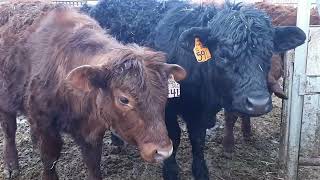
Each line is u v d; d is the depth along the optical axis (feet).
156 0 5.41
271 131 6.24
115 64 3.27
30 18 4.58
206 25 4.39
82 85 3.28
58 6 4.64
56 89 3.88
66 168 5.21
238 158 5.49
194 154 4.73
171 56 4.58
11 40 4.53
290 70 4.68
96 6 5.64
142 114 3.24
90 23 4.27
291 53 4.63
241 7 4.25
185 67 4.44
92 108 3.66
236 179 5.06
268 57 3.99
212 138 5.99
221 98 4.24
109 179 5.02
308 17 4.35
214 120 4.90
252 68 3.89
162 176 5.06
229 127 5.53
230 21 4.05
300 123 4.72
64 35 4.09
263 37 3.97
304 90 4.58
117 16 5.39
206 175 4.76
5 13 4.87
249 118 5.79
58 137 4.20
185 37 4.00
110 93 3.32
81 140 4.02
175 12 4.77
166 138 3.28
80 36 3.98
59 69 3.89
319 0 4.89
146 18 5.16
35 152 5.52
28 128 6.20
